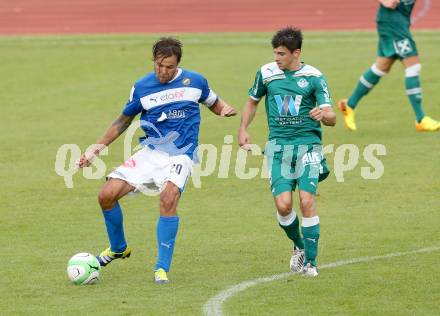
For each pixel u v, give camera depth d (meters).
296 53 23.52
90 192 33.97
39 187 34.78
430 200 31.77
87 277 22.52
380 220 29.33
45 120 48.03
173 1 94.75
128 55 66.62
